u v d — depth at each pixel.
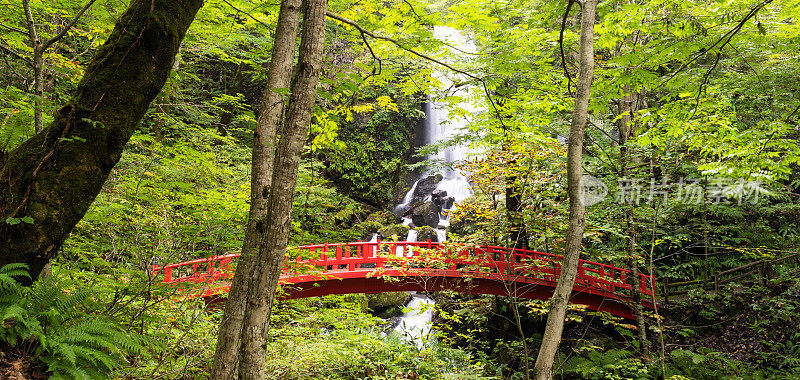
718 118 6.91
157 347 3.43
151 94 3.27
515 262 10.69
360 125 20.98
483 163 8.62
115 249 4.03
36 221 2.80
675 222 11.42
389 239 17.45
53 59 6.05
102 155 3.06
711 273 12.81
